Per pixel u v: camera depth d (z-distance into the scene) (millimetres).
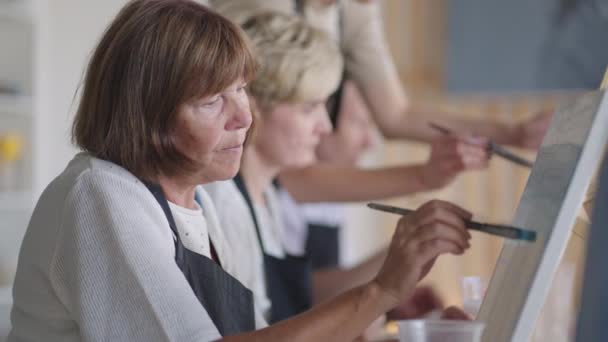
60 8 3857
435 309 1939
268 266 1760
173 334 922
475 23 4172
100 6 3850
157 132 1014
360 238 4723
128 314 935
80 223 969
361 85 2293
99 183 992
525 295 846
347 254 4684
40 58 3754
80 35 3859
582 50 3852
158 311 931
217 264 1148
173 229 1062
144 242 964
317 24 2078
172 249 1033
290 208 2664
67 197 989
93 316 937
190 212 1140
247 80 1053
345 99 2986
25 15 3701
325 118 1896
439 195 4082
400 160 4473
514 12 4051
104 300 941
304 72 1784
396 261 981
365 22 2244
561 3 3910
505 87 4094
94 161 1028
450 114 2273
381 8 4387
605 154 798
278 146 1827
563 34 3902
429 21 4312
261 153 1844
